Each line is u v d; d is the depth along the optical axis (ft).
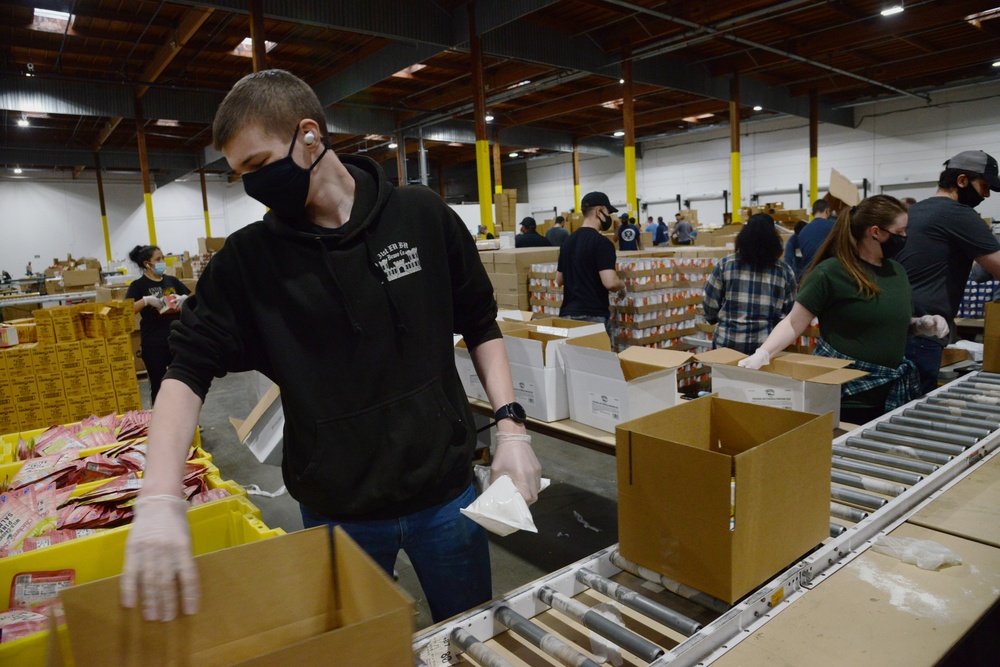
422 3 26.40
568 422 6.72
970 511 3.86
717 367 5.99
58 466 5.46
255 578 2.28
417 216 3.49
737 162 38.81
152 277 14.33
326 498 3.31
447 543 3.57
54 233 59.06
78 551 3.95
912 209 7.58
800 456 3.26
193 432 2.91
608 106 47.26
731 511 2.97
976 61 36.14
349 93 33.65
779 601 3.05
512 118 48.73
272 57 32.40
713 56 36.52
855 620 2.88
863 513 3.82
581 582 3.39
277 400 5.94
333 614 2.46
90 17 26.45
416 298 3.39
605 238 11.43
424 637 2.89
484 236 27.27
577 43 31.35
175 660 2.16
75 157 50.26
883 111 46.42
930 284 7.32
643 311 12.34
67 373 13.51
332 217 3.27
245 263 3.19
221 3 21.21
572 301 11.84
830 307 6.49
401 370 3.34
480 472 3.82
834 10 28.78
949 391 6.02
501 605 3.09
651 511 3.29
